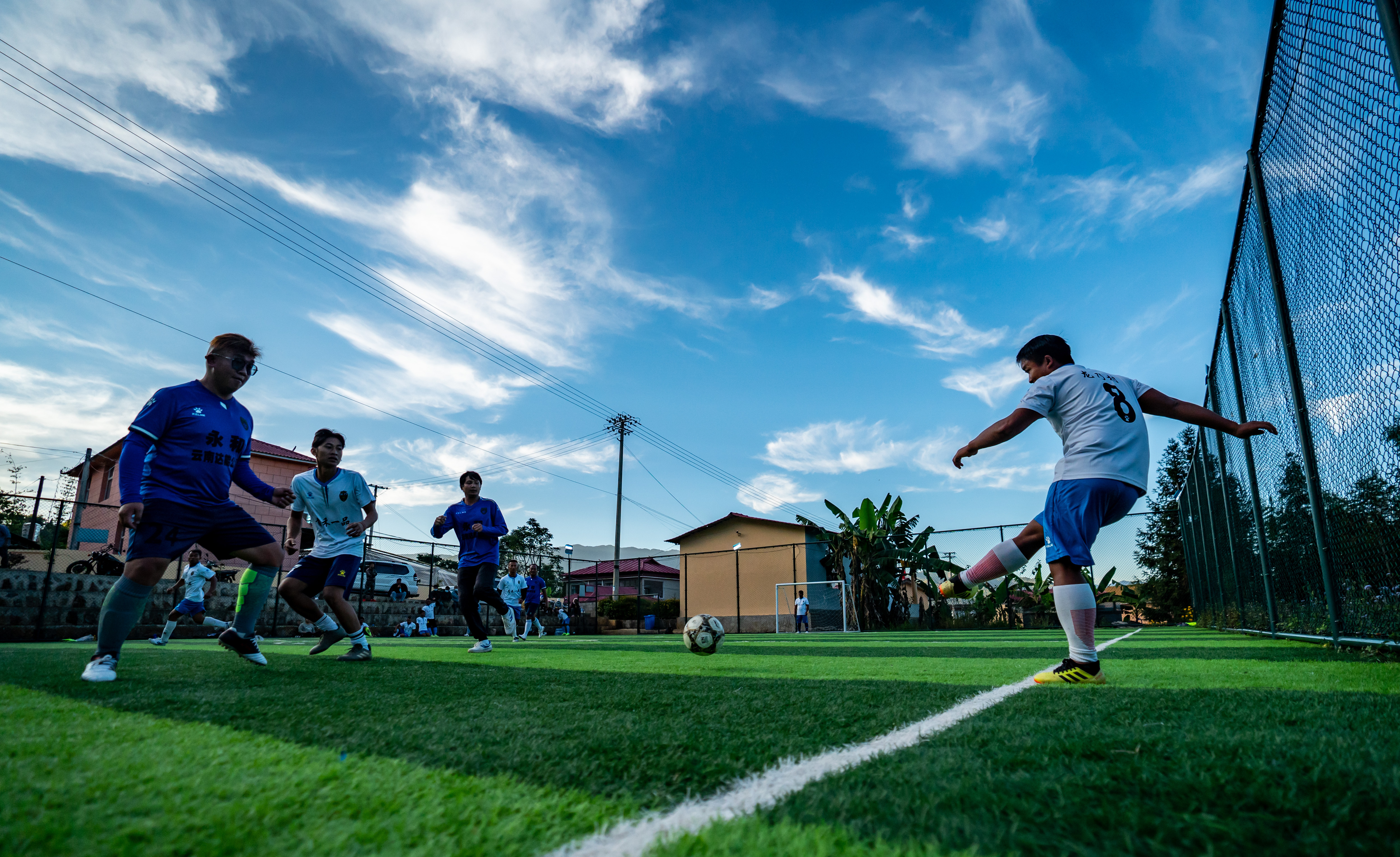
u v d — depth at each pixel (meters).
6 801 1.03
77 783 1.13
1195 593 13.51
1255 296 5.09
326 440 4.50
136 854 0.83
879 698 2.26
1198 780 1.08
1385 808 0.94
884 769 1.21
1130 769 1.16
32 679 2.82
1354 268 3.09
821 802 1.02
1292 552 5.35
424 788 1.13
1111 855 0.82
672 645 7.85
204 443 3.27
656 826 0.95
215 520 3.37
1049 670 3.42
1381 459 3.17
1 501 13.87
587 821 0.97
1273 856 0.80
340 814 0.99
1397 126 2.39
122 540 18.62
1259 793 1.01
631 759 1.34
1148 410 2.94
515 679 3.04
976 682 2.79
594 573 43.75
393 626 18.73
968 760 1.26
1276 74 3.96
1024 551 2.95
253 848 0.86
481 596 6.00
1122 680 2.74
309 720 1.80
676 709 2.03
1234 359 6.13
